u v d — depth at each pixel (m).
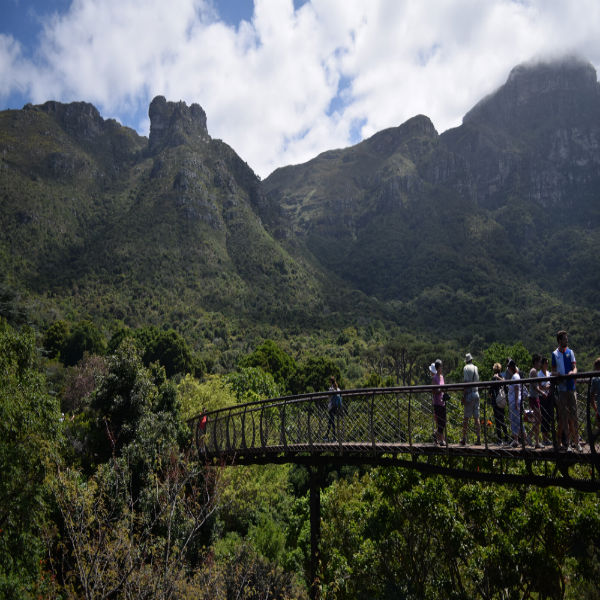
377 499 14.45
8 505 11.34
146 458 15.01
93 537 8.77
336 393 11.95
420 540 13.02
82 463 16.94
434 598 12.52
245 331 141.12
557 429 8.66
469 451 9.09
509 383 8.31
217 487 11.32
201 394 28.81
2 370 13.89
